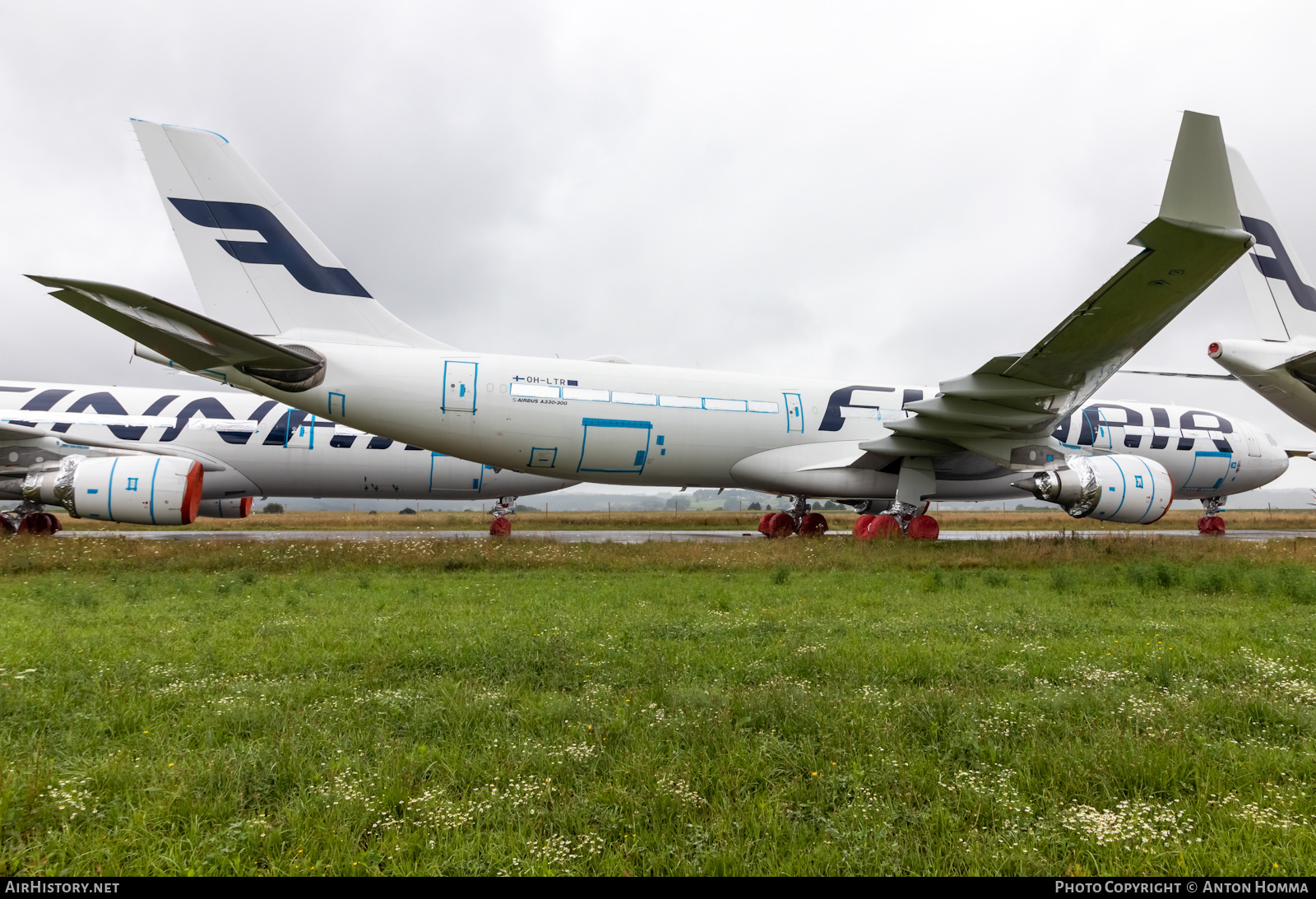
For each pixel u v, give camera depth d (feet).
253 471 75.97
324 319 58.75
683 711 17.03
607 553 58.18
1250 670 21.25
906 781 13.41
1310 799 12.80
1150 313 50.21
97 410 72.74
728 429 67.97
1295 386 66.23
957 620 29.55
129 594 37.42
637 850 11.07
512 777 13.51
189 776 13.20
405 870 10.43
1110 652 23.81
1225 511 272.10
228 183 56.34
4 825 11.38
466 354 61.72
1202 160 41.91
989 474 72.18
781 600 36.32
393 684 20.42
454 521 159.53
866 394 73.41
